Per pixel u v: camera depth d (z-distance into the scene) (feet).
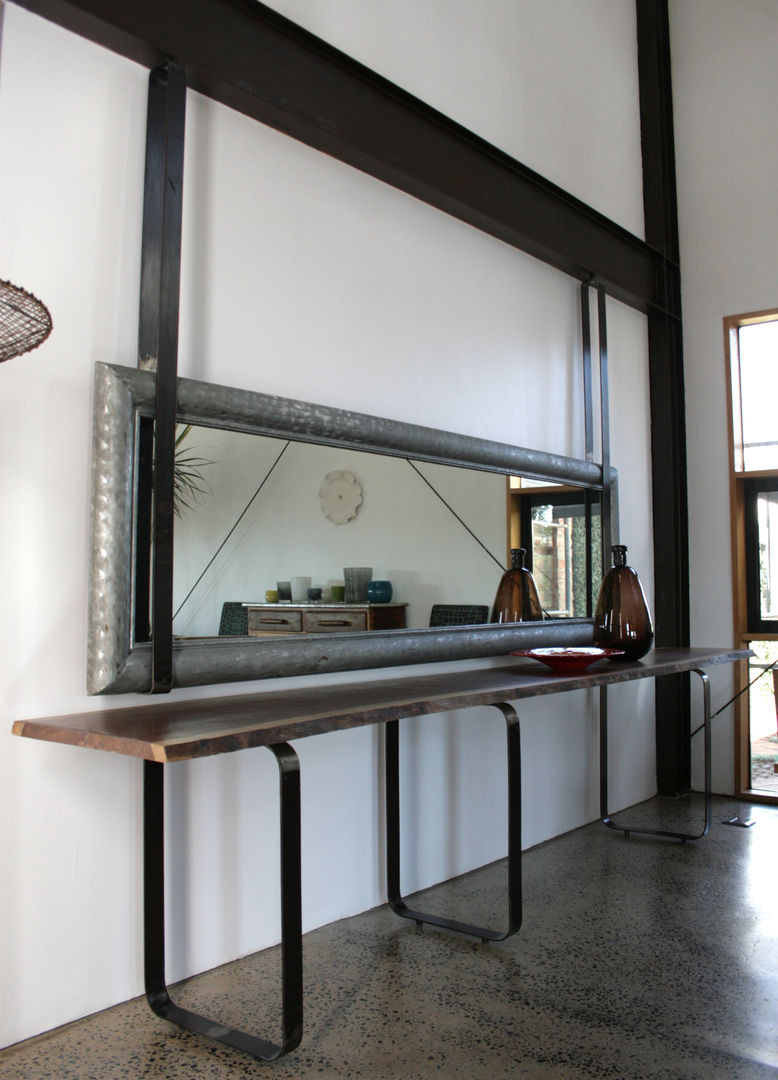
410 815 9.71
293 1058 6.14
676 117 15.62
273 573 7.98
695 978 7.54
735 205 14.98
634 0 15.62
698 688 15.07
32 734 5.92
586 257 12.55
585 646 12.16
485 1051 6.26
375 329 9.41
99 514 6.59
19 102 6.43
